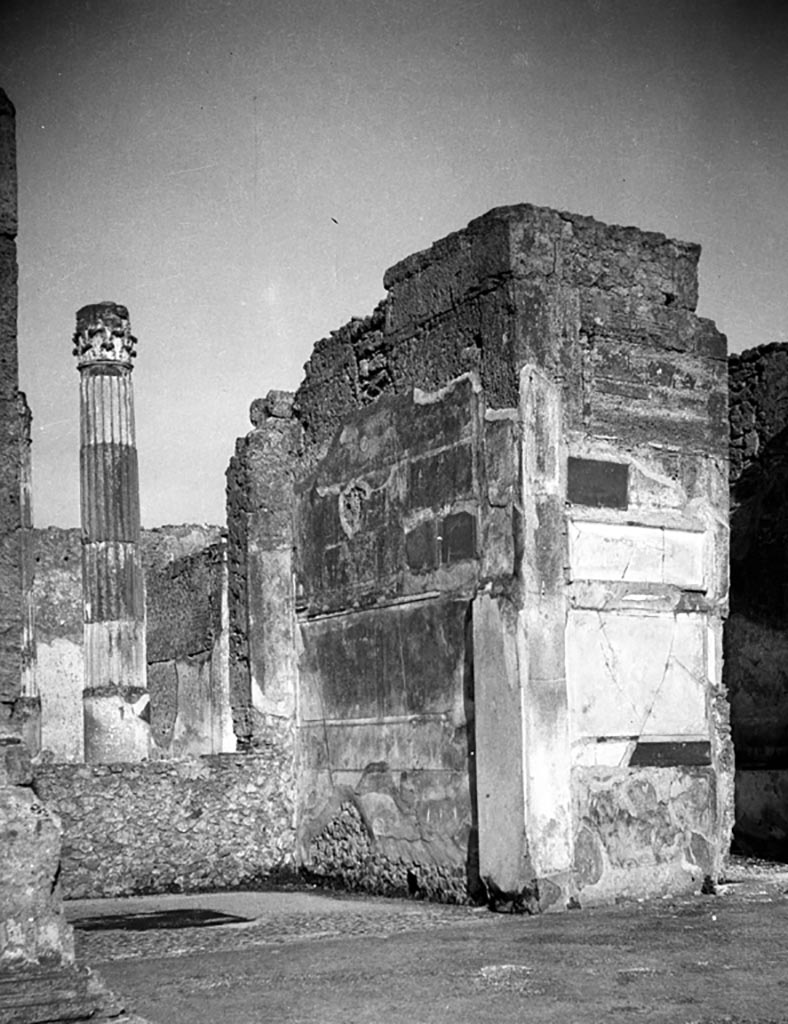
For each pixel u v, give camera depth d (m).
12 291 6.34
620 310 10.01
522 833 9.01
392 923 8.70
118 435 15.40
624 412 9.91
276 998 6.44
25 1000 5.30
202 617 21.56
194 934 8.52
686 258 10.46
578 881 9.20
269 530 12.14
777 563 12.69
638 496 9.88
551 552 9.34
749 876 10.88
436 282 10.26
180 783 11.41
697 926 8.31
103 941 8.32
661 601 9.89
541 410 9.41
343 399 11.49
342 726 11.21
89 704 15.19
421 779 10.13
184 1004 6.36
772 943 7.65
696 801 9.92
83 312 15.53
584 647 9.48
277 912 9.52
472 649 9.59
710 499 10.31
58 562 27.42
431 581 10.10
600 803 9.41
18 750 5.88
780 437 12.76
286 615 12.06
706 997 6.26
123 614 15.27
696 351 10.38
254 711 11.88
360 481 11.09
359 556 11.05
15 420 6.29
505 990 6.48
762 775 12.54
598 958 7.25
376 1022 5.88
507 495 9.35
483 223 9.75
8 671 6.11
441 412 10.07
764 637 12.77
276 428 12.30
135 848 11.16
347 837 11.05
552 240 9.64
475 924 8.54
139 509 15.55
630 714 9.65
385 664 10.64
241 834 11.56
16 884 5.43
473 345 9.81
